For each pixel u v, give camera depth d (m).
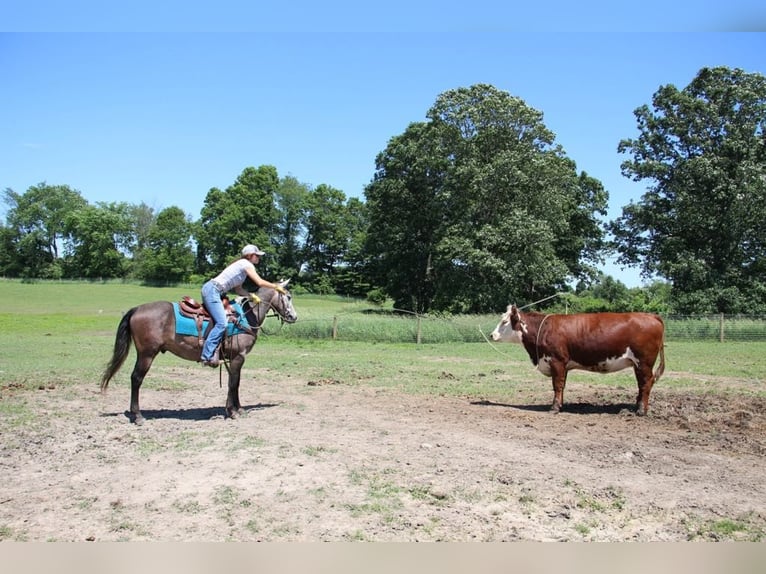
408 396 13.45
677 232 46.88
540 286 51.03
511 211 43.69
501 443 9.15
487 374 17.31
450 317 32.34
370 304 71.44
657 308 44.22
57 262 115.50
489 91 46.47
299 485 7.07
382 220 60.03
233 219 92.62
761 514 6.39
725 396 13.21
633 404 12.48
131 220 126.56
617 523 6.15
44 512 6.29
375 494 6.78
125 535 5.75
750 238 44.47
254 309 11.02
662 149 46.06
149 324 10.31
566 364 11.57
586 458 8.38
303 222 100.12
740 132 42.72
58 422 10.35
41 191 118.44
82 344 25.16
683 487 7.21
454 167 46.12
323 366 18.86
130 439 9.16
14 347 23.50
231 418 10.80
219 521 6.06
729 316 34.09
